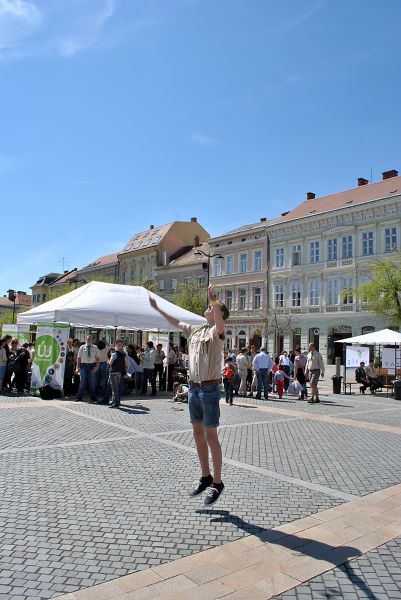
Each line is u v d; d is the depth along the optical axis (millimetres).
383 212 34031
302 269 39219
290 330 39250
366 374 20891
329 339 36969
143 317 16656
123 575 3465
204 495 5367
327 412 13273
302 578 3484
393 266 28609
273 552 3904
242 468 6598
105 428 9367
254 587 3338
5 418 10242
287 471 6512
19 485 5523
